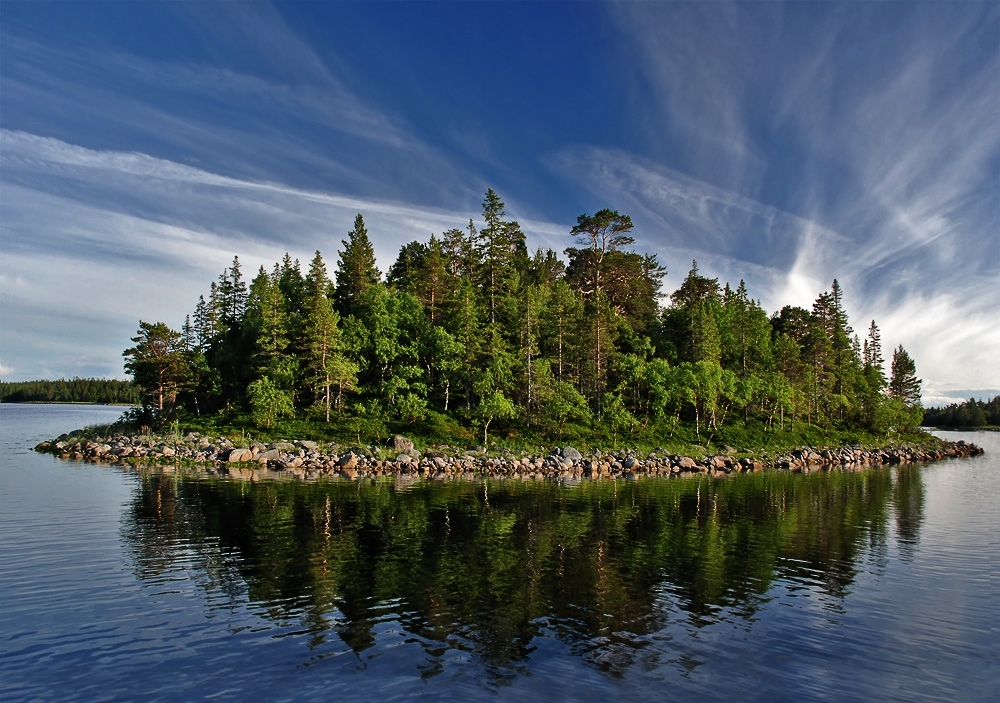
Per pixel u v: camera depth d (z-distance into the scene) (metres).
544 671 13.24
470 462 54.19
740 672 13.49
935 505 38.38
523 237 86.12
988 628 16.52
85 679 12.55
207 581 19.25
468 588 19.06
